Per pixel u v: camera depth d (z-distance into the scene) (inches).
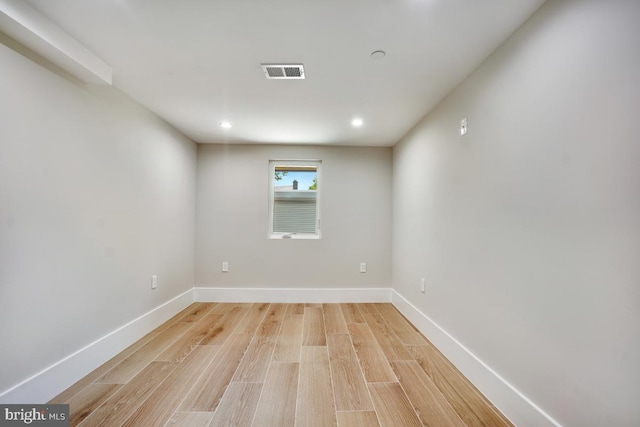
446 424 54.7
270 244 140.1
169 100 90.8
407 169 120.6
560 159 46.0
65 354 65.4
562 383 45.2
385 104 92.1
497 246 61.4
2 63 52.3
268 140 133.7
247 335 97.1
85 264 71.2
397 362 79.2
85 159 71.3
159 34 59.1
